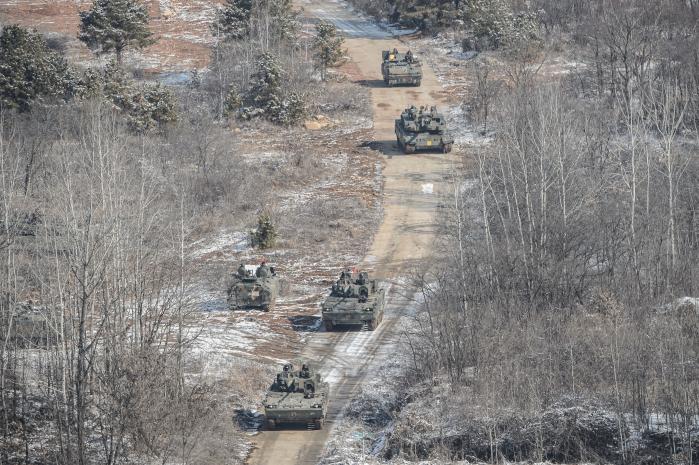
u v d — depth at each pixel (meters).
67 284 192.00
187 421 172.75
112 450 161.25
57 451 169.25
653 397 180.25
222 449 172.62
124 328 192.12
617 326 195.38
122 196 199.62
